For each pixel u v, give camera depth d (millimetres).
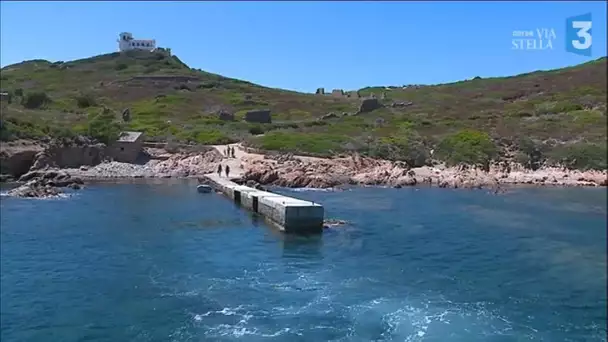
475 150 84062
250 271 30844
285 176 68625
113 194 58500
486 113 116375
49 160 72125
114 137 81375
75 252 33906
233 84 175375
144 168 77438
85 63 194250
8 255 32906
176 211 49250
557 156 83312
